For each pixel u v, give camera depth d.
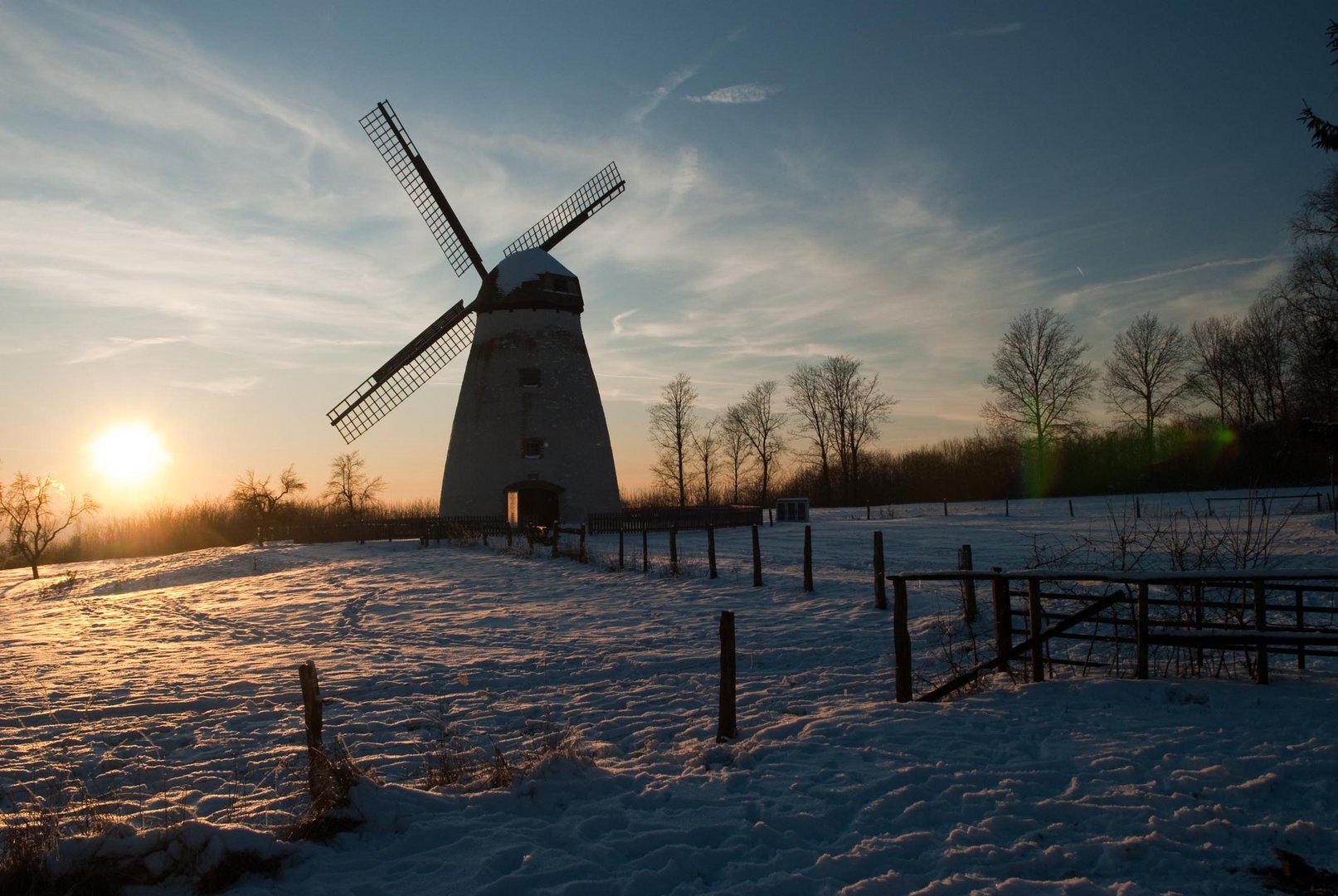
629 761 7.60
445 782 7.04
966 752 7.12
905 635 9.10
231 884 5.08
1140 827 5.51
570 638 14.95
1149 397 63.50
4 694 12.29
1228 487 55.47
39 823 5.74
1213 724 7.48
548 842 5.65
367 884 5.04
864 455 80.00
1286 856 5.04
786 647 13.23
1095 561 17.64
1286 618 12.69
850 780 6.60
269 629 18.38
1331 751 6.55
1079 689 8.68
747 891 4.87
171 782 7.67
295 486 57.91
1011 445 67.94
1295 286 39.38
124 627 20.31
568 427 39.59
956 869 5.04
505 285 40.12
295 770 7.72
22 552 47.62
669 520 39.91
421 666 13.12
